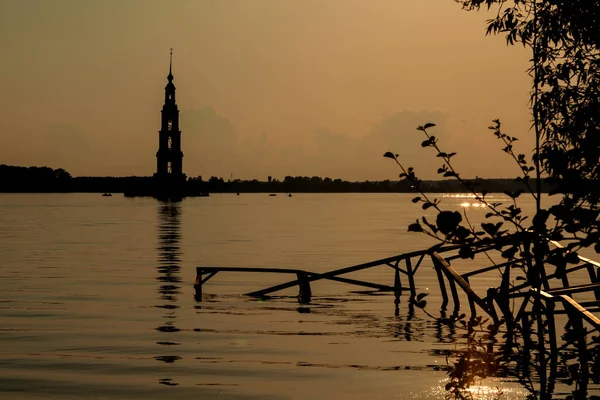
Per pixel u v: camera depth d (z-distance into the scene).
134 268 74.88
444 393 26.88
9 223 184.12
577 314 18.56
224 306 49.38
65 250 99.06
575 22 18.45
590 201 16.17
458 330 39.94
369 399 26.27
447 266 35.59
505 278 27.11
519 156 18.16
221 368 31.02
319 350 34.81
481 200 16.83
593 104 18.31
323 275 54.28
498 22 19.58
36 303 49.91
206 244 113.12
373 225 183.88
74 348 35.00
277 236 136.00
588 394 24.59
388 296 54.91
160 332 39.31
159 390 27.59
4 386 27.98
